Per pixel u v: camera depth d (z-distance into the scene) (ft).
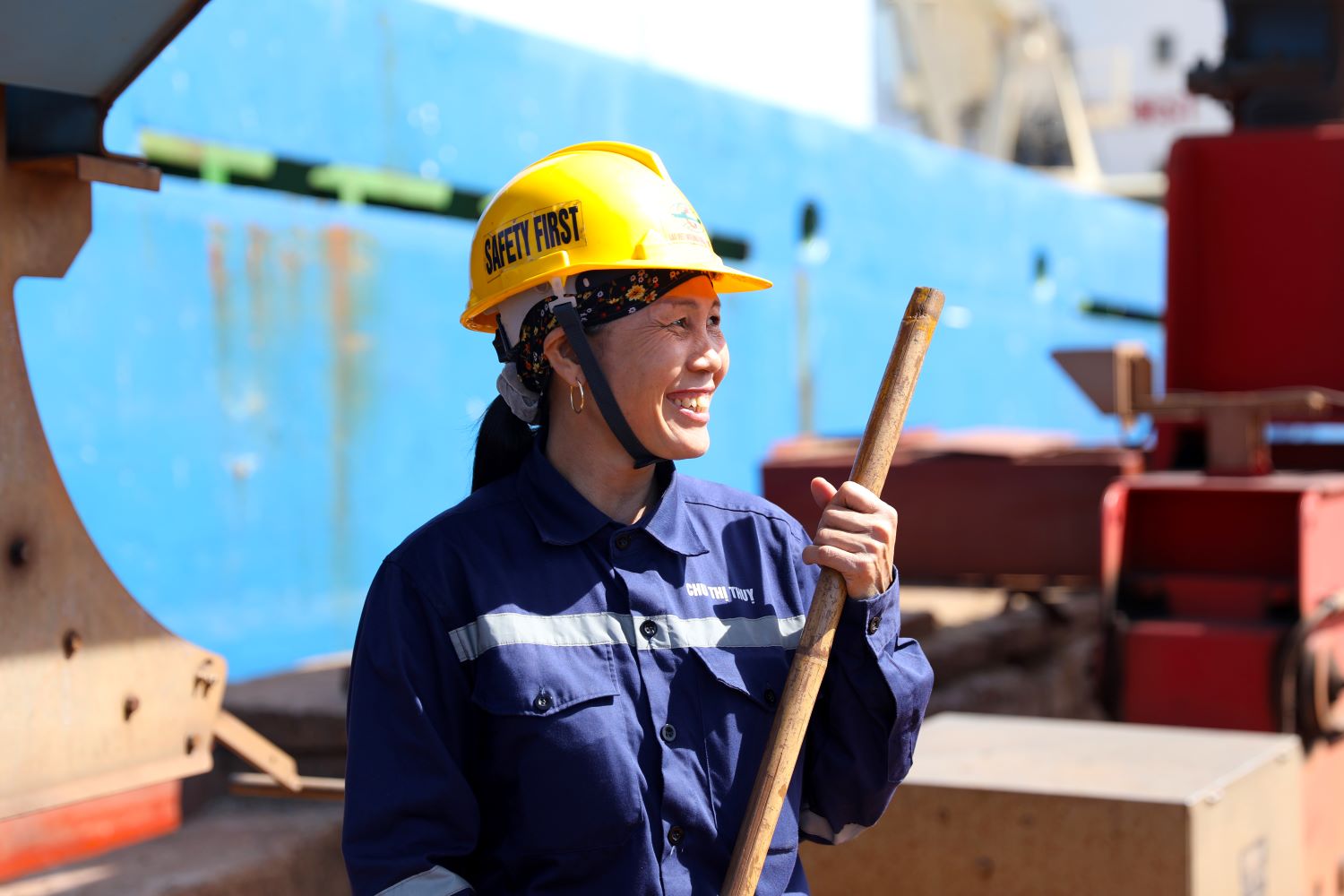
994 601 24.07
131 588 15.90
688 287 5.89
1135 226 45.75
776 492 20.66
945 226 34.12
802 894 6.07
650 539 5.99
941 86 88.74
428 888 5.37
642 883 5.51
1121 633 15.48
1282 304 18.53
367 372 18.81
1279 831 11.76
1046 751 11.85
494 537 5.89
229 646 16.94
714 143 25.86
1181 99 112.57
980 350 35.91
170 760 8.14
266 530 17.46
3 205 7.29
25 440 7.36
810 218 29.37
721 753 5.79
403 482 19.31
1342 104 18.94
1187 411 17.10
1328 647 15.48
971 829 10.62
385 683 5.63
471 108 20.45
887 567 5.95
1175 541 16.83
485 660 5.63
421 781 5.51
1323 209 18.38
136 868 11.25
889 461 6.07
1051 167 92.73
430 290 19.70
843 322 30.01
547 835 5.53
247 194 17.28
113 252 15.78
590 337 5.91
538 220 6.03
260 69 17.39
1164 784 10.55
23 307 14.90
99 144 7.47
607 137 23.07
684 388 5.91
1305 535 15.06
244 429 17.20
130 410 15.93
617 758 5.55
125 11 6.95
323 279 18.19
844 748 6.15
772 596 6.19
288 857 11.81
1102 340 43.62
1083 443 23.09
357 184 18.99
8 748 7.24
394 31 19.19
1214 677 14.98
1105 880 10.18
